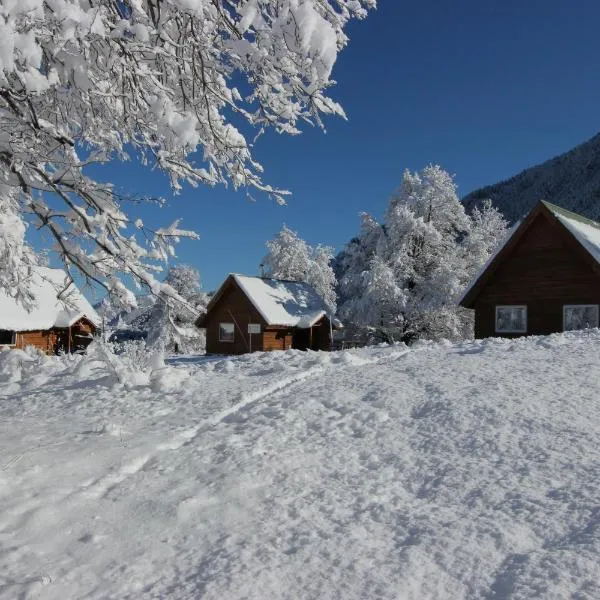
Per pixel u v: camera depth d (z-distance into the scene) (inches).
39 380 388.2
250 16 174.4
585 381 245.0
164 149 265.1
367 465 177.9
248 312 1309.1
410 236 1255.5
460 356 342.6
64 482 167.2
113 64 217.8
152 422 240.5
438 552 121.3
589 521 128.6
